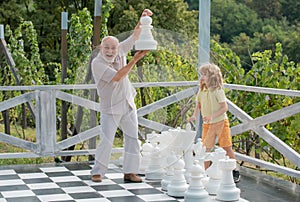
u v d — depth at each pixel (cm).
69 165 568
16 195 452
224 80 666
